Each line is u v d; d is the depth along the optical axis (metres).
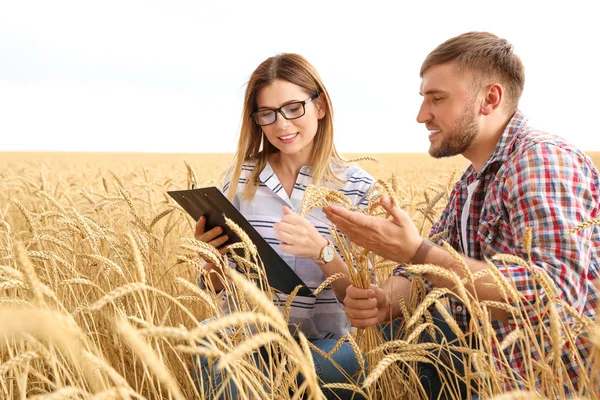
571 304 1.88
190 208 2.70
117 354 2.36
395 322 2.79
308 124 2.79
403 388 2.32
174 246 4.05
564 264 1.89
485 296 1.88
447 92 2.33
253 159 3.12
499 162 2.31
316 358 2.51
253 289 0.99
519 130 2.29
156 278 3.02
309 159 3.02
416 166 22.14
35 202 5.43
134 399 1.95
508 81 2.33
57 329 0.89
